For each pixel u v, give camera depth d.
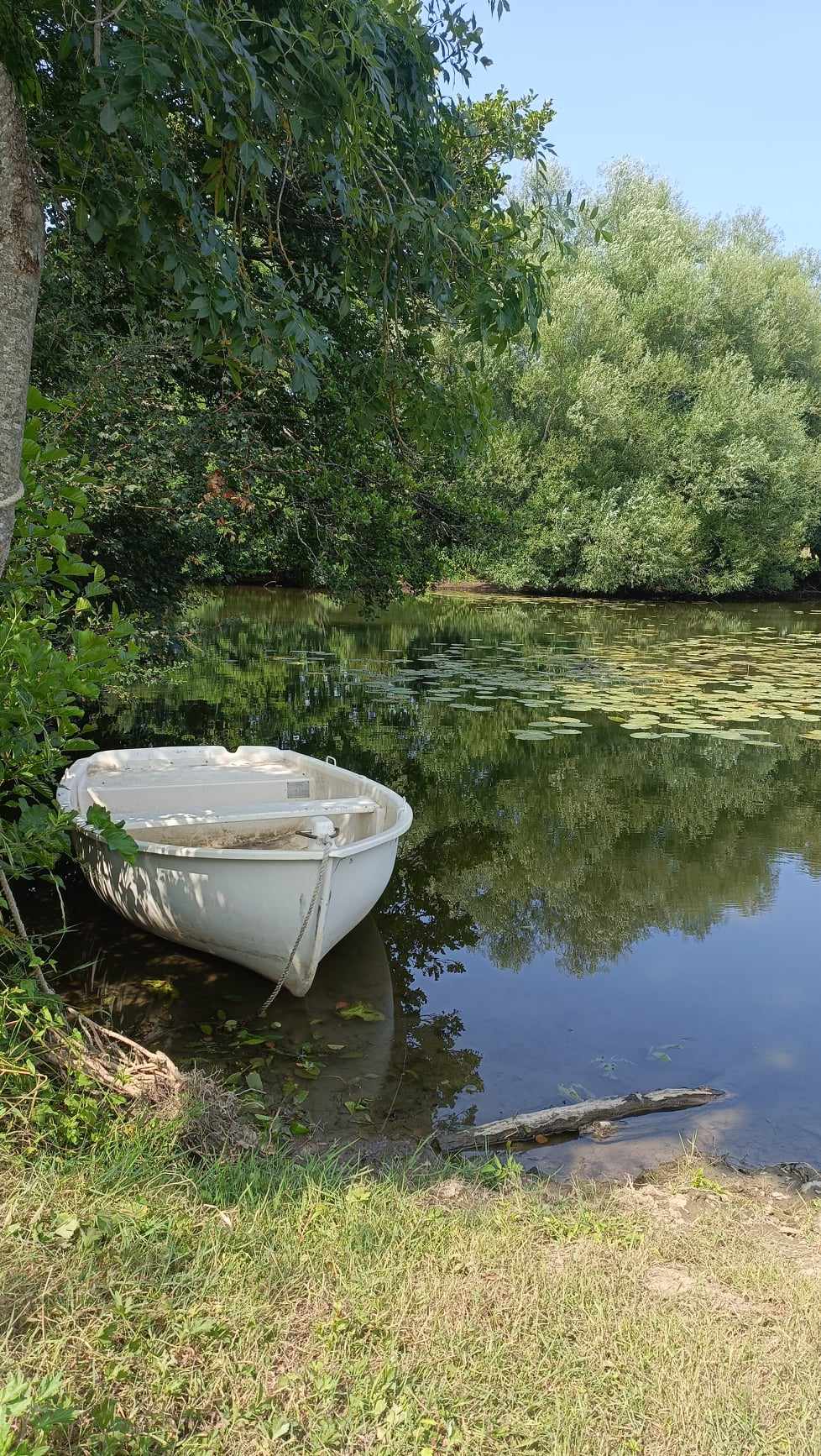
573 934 5.33
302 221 5.69
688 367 27.44
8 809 5.52
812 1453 1.81
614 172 30.09
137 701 11.13
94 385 5.76
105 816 3.02
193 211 2.81
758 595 29.86
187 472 6.68
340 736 9.70
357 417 4.59
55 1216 2.25
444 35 3.51
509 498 25.02
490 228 3.65
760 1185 3.03
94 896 5.42
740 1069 3.90
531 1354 2.03
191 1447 1.73
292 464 6.96
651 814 7.53
